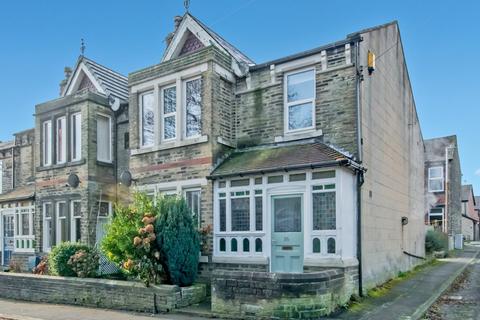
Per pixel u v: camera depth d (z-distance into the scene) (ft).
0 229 62.28
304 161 32.91
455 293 37.24
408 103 54.24
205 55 39.99
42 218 53.78
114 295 33.68
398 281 41.70
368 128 37.11
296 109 38.58
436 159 108.78
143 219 33.47
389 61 45.14
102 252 38.55
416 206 57.93
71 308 34.17
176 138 41.45
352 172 33.60
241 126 41.42
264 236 34.73
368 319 26.30
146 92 45.01
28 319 30.53
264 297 27.02
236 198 36.81
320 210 32.22
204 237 37.91
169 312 30.58
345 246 31.50
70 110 51.55
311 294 26.55
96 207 49.11
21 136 68.90
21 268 56.34
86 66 54.44
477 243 129.80
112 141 51.70
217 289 28.91
